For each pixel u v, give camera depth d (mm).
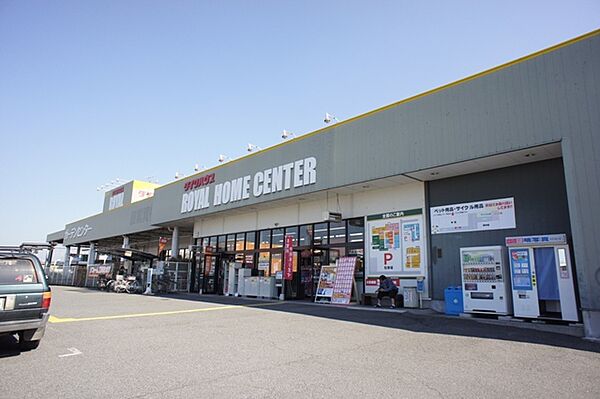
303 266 18094
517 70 10602
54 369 5500
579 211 8891
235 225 22328
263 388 4684
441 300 12734
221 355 6277
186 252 30844
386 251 14711
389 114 13578
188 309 12695
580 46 9555
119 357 6160
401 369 5480
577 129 9289
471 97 11484
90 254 38844
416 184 14195
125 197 36031
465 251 11016
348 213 16344
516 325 9289
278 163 17828
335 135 15359
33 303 6500
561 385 4844
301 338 7633
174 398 4363
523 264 9898
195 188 23297
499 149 10633
